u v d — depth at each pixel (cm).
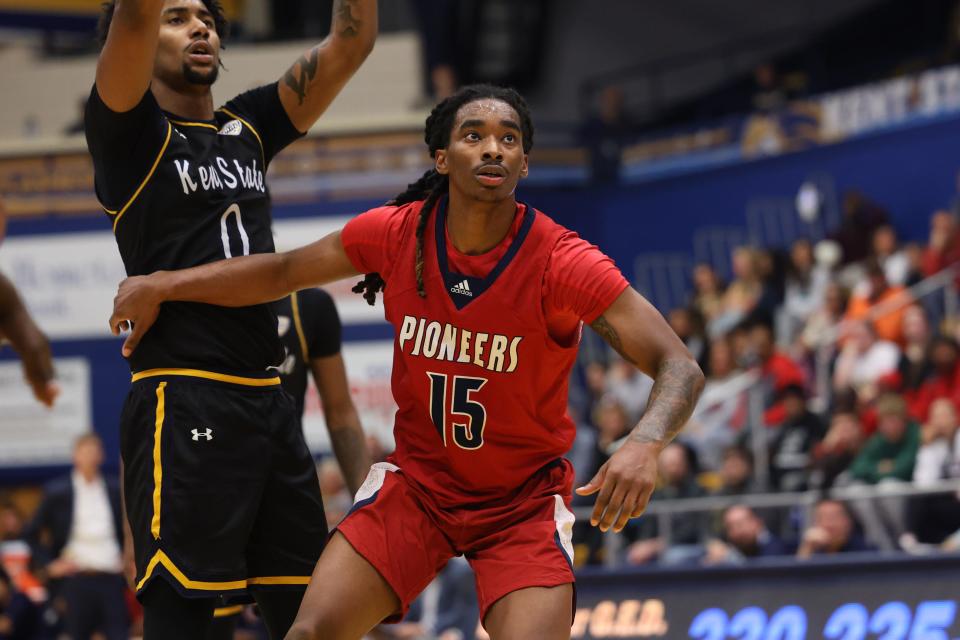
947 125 2900
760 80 3378
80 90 3331
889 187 2994
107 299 2578
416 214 758
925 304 2378
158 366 779
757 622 1445
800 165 3123
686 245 3259
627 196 3319
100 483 1845
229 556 774
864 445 1866
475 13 3672
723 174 3234
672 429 677
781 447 2055
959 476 1775
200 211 786
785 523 1736
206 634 778
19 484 2597
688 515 1816
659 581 1507
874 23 3550
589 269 718
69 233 2584
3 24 2748
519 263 729
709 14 3825
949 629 1349
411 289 747
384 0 3738
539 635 700
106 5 863
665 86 3841
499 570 734
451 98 751
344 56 841
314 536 822
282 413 816
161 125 778
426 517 760
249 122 834
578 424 2517
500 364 729
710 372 2541
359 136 2544
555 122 3544
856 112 3058
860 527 1628
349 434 1025
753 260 2759
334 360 1025
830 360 2355
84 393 2573
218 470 771
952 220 2503
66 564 1806
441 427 748
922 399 2092
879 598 1397
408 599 752
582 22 3862
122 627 1816
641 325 712
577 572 1542
